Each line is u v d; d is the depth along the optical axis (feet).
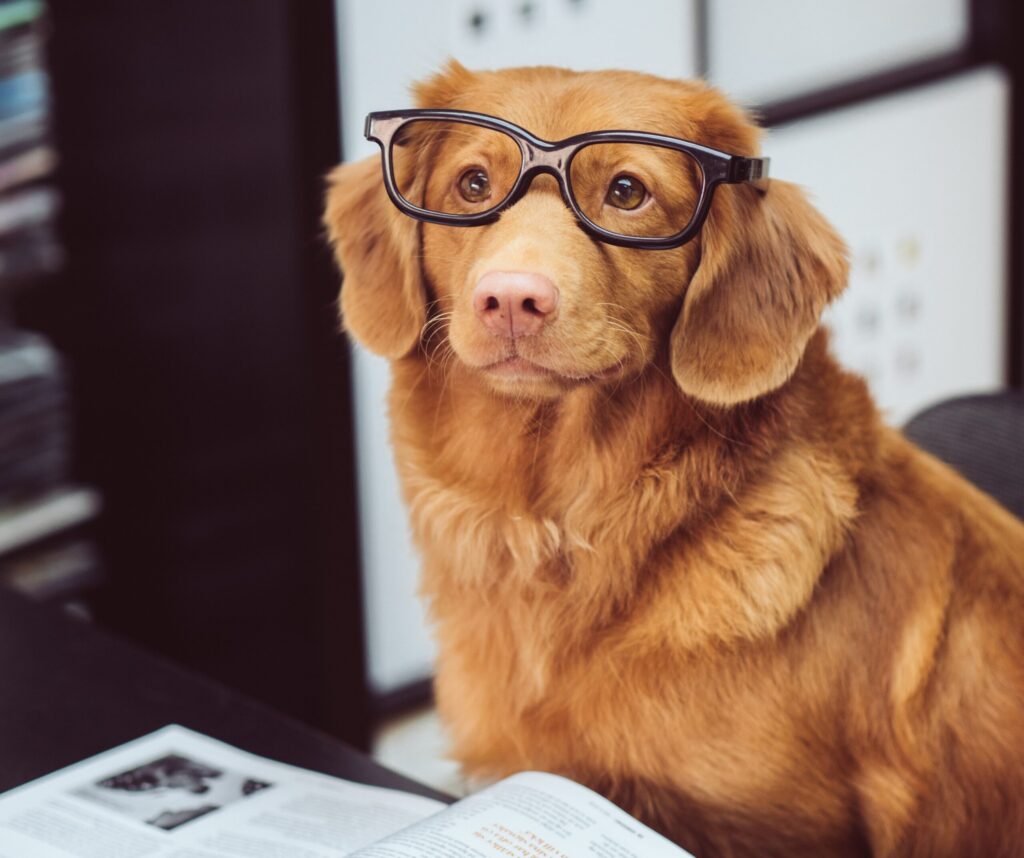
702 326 3.76
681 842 3.93
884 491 4.01
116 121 7.18
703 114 3.81
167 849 3.32
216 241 7.04
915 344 10.20
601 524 3.85
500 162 3.75
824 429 3.93
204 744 3.82
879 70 9.73
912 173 9.82
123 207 7.34
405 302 4.06
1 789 3.60
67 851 3.32
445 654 4.24
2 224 7.23
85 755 3.76
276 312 6.94
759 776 3.77
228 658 7.93
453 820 3.14
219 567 7.73
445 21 7.48
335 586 7.41
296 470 7.20
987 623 3.99
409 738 8.25
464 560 4.05
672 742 3.79
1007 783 3.96
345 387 7.14
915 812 3.90
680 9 8.45
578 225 3.59
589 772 3.96
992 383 10.83
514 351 3.57
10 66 6.98
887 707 3.86
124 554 8.07
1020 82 10.23
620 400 3.84
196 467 7.63
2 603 4.57
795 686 3.75
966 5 10.19
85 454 7.95
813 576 3.76
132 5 6.86
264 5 6.40
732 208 3.78
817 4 9.24
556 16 7.90
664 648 3.77
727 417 3.78
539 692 3.94
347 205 4.30
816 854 3.92
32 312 7.79
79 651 4.29
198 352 7.36
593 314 3.57
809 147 9.14
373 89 7.29
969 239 10.32
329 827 3.41
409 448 4.16
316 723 7.65
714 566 3.77
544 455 3.92
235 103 6.66
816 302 3.88
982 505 4.24
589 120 3.71
